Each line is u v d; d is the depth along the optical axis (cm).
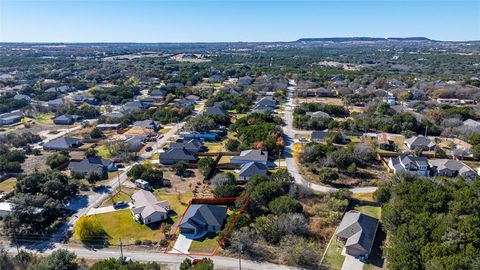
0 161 8781
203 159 8819
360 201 7144
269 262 5231
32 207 6078
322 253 5466
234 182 7781
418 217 5478
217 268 5072
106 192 7631
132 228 6172
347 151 9025
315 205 6956
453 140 11031
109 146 10225
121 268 4481
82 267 4950
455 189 6638
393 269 4625
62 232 6081
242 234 5544
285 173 7588
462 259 4222
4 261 5122
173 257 5356
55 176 7256
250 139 10269
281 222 5866
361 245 5369
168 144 10944
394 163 8744
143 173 7988
